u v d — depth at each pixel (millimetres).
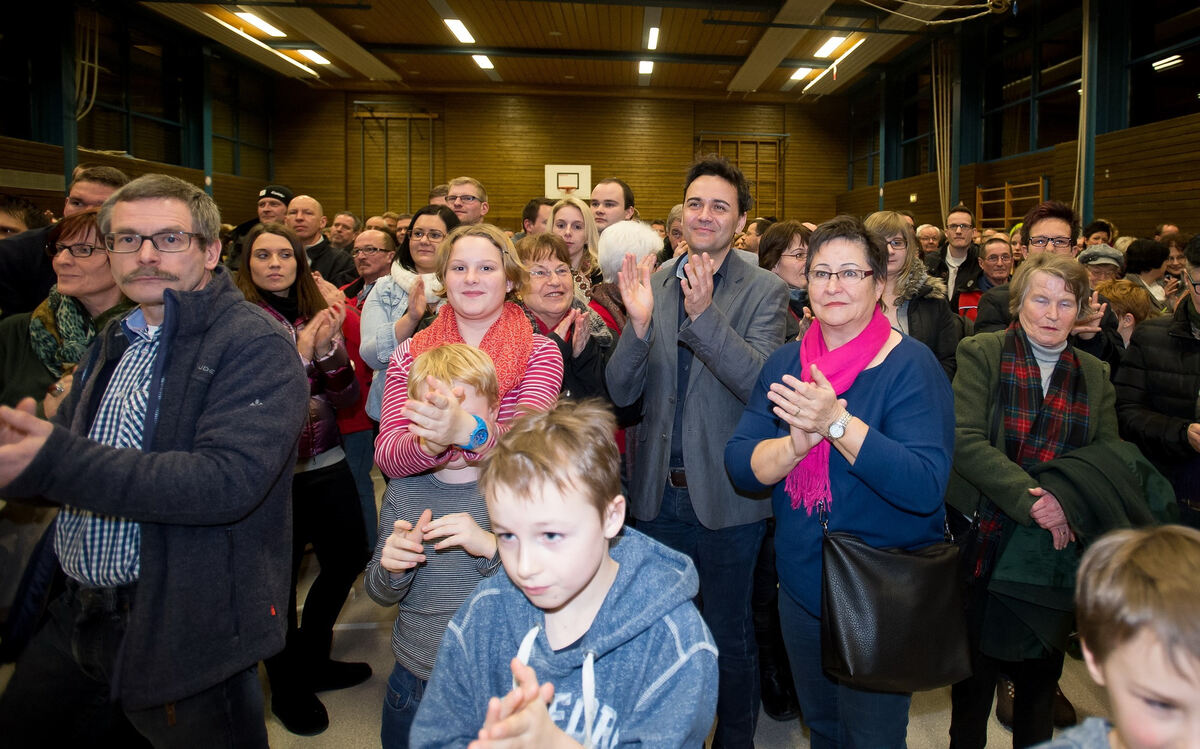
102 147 11234
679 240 3350
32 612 1569
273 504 1555
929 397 1631
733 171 2227
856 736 1632
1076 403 2051
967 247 5094
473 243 1777
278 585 1555
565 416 1052
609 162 15477
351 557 2617
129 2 11234
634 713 1040
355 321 3322
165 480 1279
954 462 2072
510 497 991
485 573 1559
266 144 15461
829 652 1532
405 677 1621
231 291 1548
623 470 2471
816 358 1741
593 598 1081
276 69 14086
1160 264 4754
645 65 13445
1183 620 713
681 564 1121
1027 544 1941
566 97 15383
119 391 1520
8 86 9539
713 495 2072
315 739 2416
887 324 1740
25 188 9188
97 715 1572
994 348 2160
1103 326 3076
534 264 2436
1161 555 769
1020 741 2018
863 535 1648
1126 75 8547
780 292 2225
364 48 12570
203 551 1419
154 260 1480
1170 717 737
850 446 1521
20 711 1511
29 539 1737
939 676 1524
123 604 1478
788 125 15836
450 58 13195
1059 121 10039
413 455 1551
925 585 1539
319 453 2508
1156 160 7816
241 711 1523
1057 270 2029
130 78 11859
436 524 1426
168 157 12938
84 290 2006
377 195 15516
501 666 1132
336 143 15477
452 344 1588
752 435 1821
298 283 2596
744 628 2092
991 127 11617
